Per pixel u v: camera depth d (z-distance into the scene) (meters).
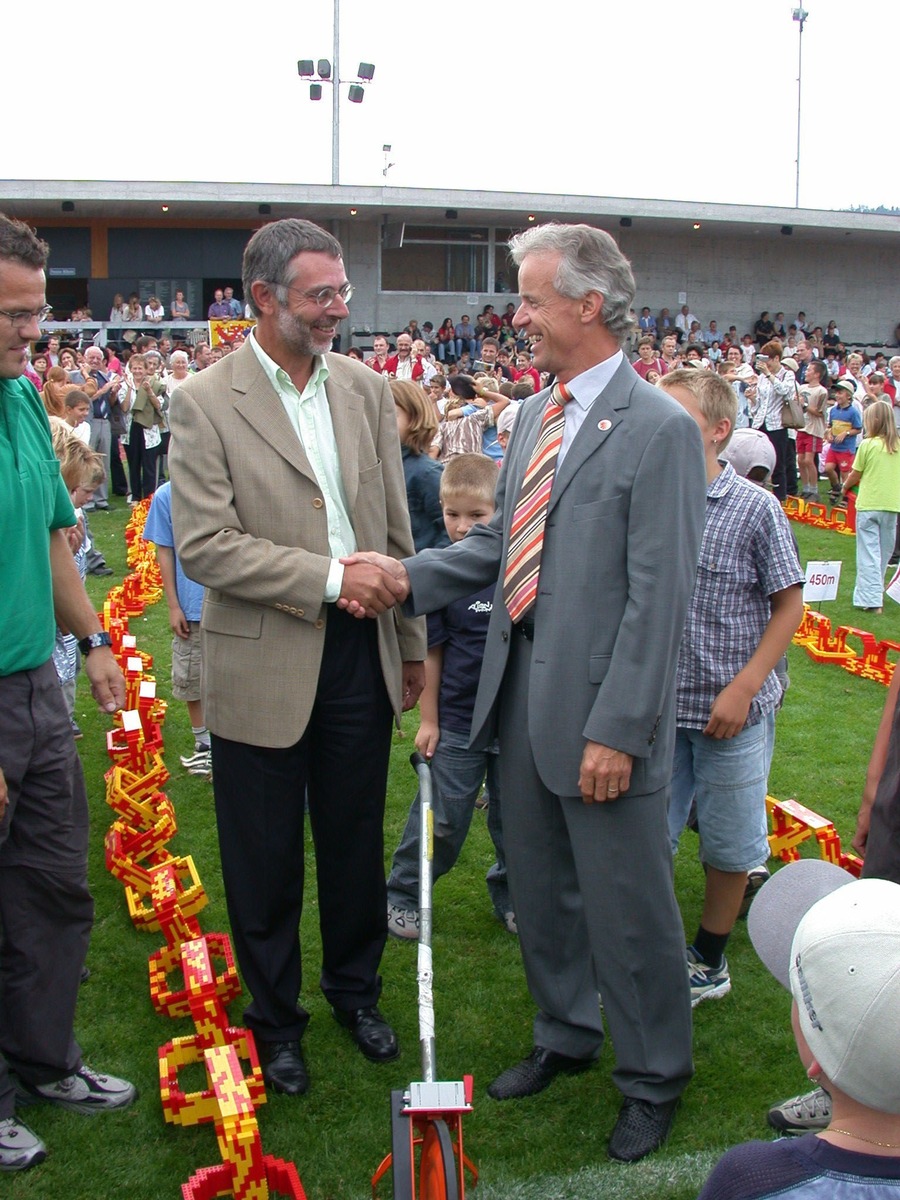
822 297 33.09
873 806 2.85
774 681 3.67
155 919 4.16
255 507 3.06
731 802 3.55
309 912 4.35
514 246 2.96
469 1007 3.72
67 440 4.41
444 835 4.01
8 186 25.67
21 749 2.89
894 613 10.02
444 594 3.13
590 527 2.85
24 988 3.05
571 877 3.20
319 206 27.19
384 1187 2.85
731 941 4.18
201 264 29.00
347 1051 3.46
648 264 31.72
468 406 10.97
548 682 2.93
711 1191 1.54
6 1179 2.88
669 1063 3.04
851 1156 1.47
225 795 3.21
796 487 16.55
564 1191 2.80
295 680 3.10
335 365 3.27
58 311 30.48
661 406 2.81
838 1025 1.44
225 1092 2.75
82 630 3.30
